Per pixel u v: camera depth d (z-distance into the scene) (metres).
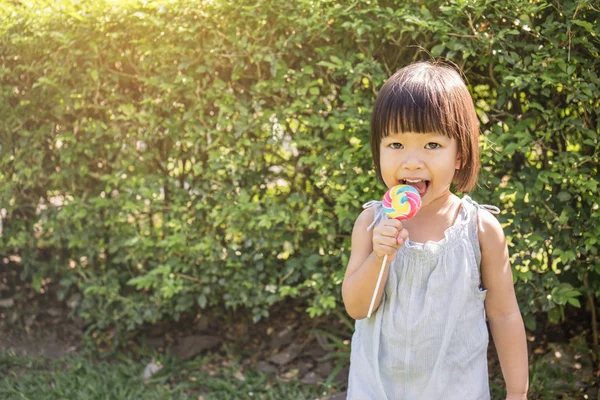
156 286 3.66
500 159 3.05
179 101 3.61
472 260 2.05
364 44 3.29
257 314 3.64
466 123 2.04
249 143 3.46
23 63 3.73
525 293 3.19
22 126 3.84
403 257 2.04
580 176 3.02
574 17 2.93
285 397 3.45
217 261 3.64
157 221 3.77
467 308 2.05
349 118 3.19
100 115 3.73
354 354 2.19
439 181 1.99
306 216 3.44
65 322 4.08
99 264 3.93
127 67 3.64
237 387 3.56
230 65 3.46
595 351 3.42
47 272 4.04
